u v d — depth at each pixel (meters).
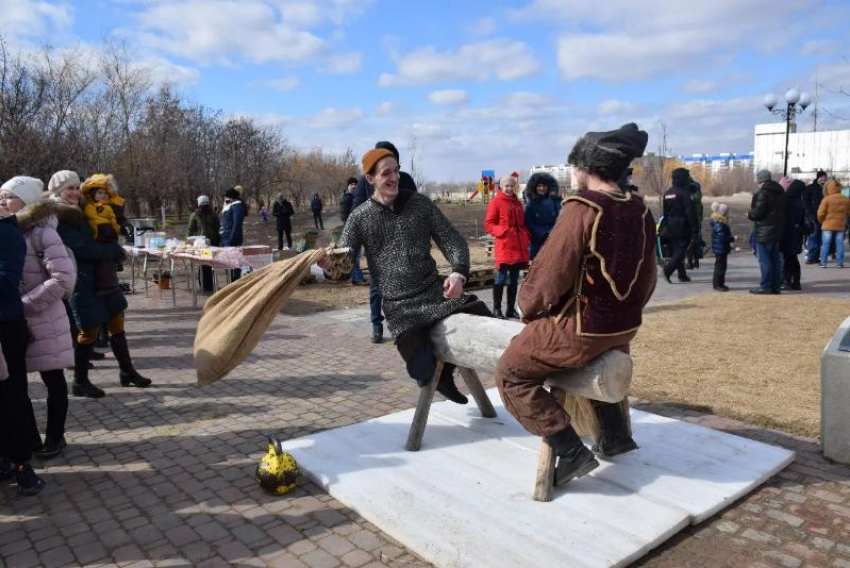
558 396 3.34
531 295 2.97
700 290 10.20
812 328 6.95
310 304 9.98
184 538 3.09
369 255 3.96
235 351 3.73
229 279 12.39
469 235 23.88
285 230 21.14
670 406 4.68
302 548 2.96
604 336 2.91
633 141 2.94
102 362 6.72
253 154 38.88
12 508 3.46
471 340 3.58
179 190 34.34
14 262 3.58
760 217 9.35
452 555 2.73
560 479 3.21
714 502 3.14
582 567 2.62
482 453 3.85
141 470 3.91
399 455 3.85
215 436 4.45
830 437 3.66
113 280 5.42
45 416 5.00
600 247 2.83
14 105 16.19
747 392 4.88
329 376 5.88
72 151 17.36
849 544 2.85
